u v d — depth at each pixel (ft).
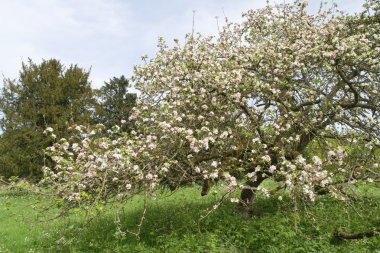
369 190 38.47
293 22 35.12
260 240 24.86
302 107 30.40
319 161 24.38
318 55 28.19
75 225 33.78
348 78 31.27
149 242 27.45
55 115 79.61
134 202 41.81
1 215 44.16
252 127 28.58
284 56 30.81
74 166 24.99
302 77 31.27
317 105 29.35
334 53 28.27
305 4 34.78
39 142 76.02
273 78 30.53
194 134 27.50
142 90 32.22
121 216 34.88
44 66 84.58
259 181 31.12
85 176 24.32
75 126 28.50
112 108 114.73
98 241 28.78
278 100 28.91
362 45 28.81
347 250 23.29
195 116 28.04
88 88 89.45
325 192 30.86
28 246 31.37
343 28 32.94
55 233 33.17
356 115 31.55
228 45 33.73
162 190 30.89
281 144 28.40
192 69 30.35
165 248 25.31
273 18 36.32
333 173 28.02
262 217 29.63
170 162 25.41
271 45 31.76
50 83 83.25
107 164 24.61
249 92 28.91
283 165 26.61
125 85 119.65
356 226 27.09
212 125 28.58
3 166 75.72
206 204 35.88
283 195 36.42
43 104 81.30
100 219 33.99
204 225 28.35
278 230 25.20
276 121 27.96
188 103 28.45
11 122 78.18
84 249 27.89
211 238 24.89
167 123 26.21
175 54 32.40
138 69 31.76
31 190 24.17
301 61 30.53
